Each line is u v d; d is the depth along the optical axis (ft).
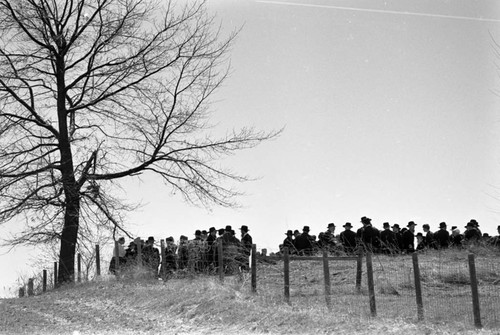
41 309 70.90
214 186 104.58
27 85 103.50
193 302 64.13
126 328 57.52
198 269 77.61
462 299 62.95
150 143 105.19
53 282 107.24
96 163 104.42
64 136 104.37
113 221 102.27
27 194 100.22
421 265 78.43
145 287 75.31
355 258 66.33
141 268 84.17
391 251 86.63
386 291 67.72
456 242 92.53
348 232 86.53
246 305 60.70
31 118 104.01
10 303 77.97
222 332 54.19
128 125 105.70
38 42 103.09
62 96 105.09
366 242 88.22
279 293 65.00
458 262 80.23
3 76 102.32
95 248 99.35
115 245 92.07
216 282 70.28
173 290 70.13
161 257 81.25
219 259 71.87
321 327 52.75
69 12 104.42
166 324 58.95
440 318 54.70
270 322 55.47
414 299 63.31
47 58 103.86
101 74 105.70
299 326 53.52
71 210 102.47
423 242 95.30
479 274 75.25
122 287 77.82
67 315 65.62
